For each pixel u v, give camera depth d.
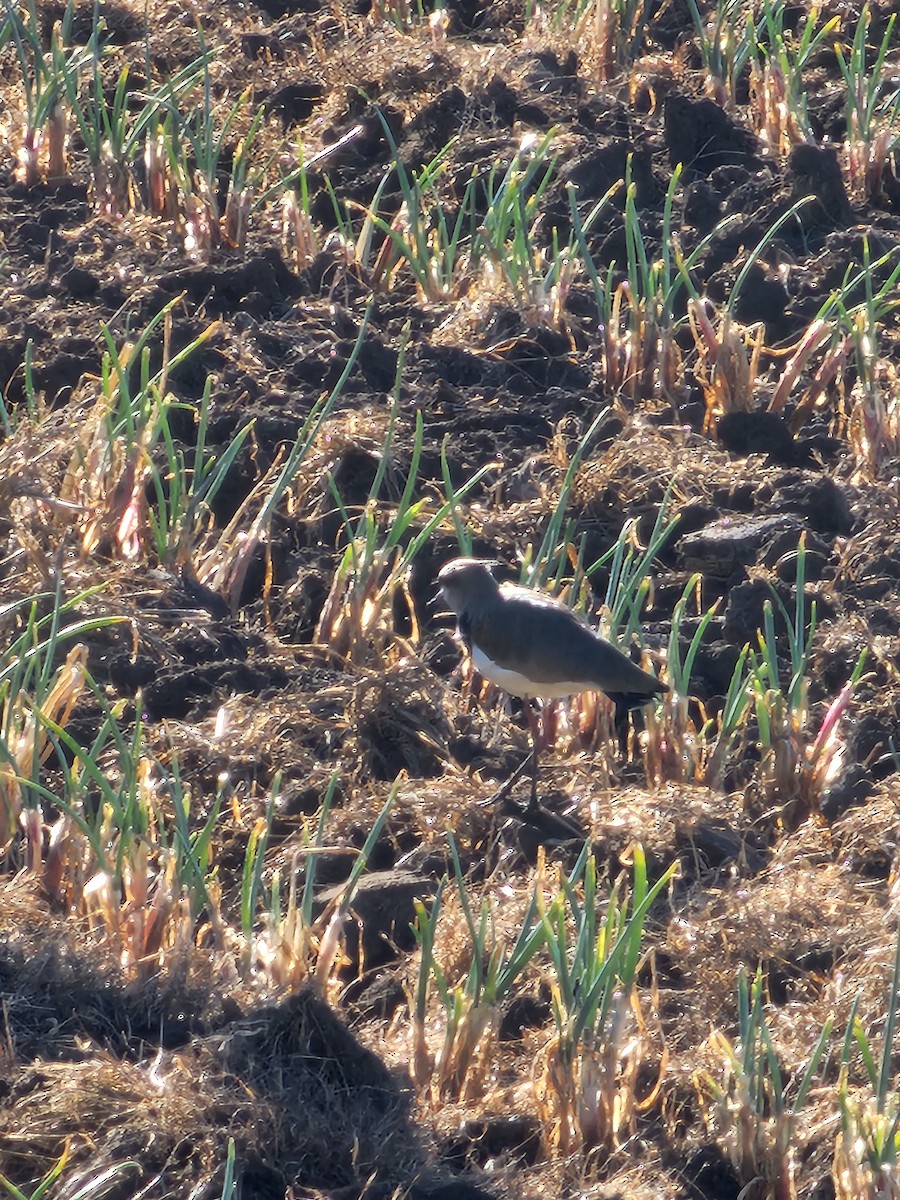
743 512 13.63
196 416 14.02
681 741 11.10
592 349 15.51
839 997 9.24
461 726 11.56
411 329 15.59
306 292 15.99
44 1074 7.91
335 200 16.48
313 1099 8.04
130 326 14.88
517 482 13.72
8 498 12.33
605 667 10.29
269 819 9.27
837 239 16.78
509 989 9.31
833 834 10.75
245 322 15.13
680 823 10.59
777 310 16.03
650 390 14.97
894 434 14.27
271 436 13.84
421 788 10.83
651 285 14.81
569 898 9.06
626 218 14.85
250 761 10.91
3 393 14.25
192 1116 7.79
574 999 8.56
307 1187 7.75
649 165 17.89
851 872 10.40
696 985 9.53
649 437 14.17
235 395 14.26
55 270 15.73
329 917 9.66
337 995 9.09
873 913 9.93
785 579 12.73
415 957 9.53
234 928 9.53
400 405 14.36
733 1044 9.01
